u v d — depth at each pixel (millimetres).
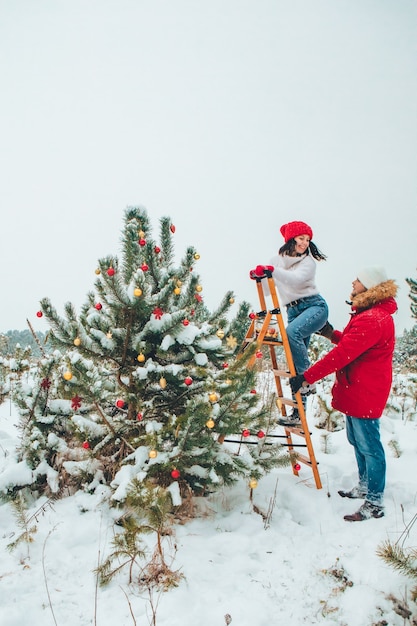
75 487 3102
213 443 3012
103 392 3160
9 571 2207
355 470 3848
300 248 3820
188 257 3617
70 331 2930
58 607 1972
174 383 3146
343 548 2555
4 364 6617
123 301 2918
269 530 2789
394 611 1979
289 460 3250
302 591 2162
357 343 3057
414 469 3951
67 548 2436
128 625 1855
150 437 2686
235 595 2121
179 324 2979
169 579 2150
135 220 3535
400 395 7145
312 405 6848
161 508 2268
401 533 2650
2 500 2936
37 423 3254
